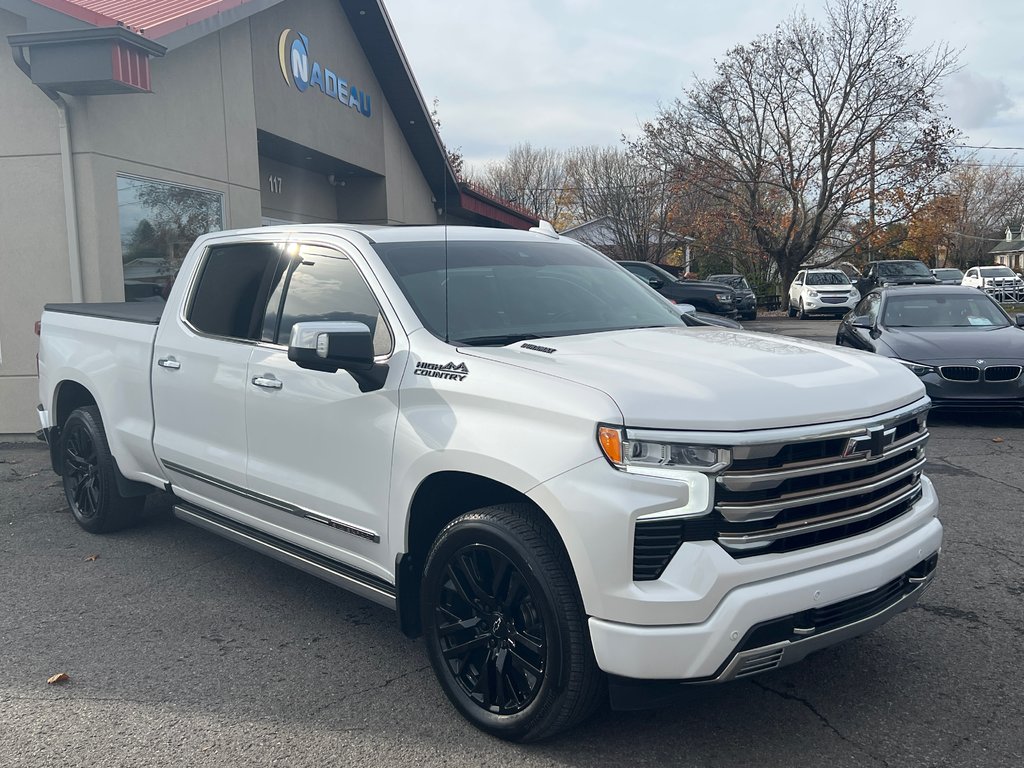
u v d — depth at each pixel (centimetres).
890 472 317
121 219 891
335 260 408
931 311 1060
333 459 376
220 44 1040
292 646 409
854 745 314
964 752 308
